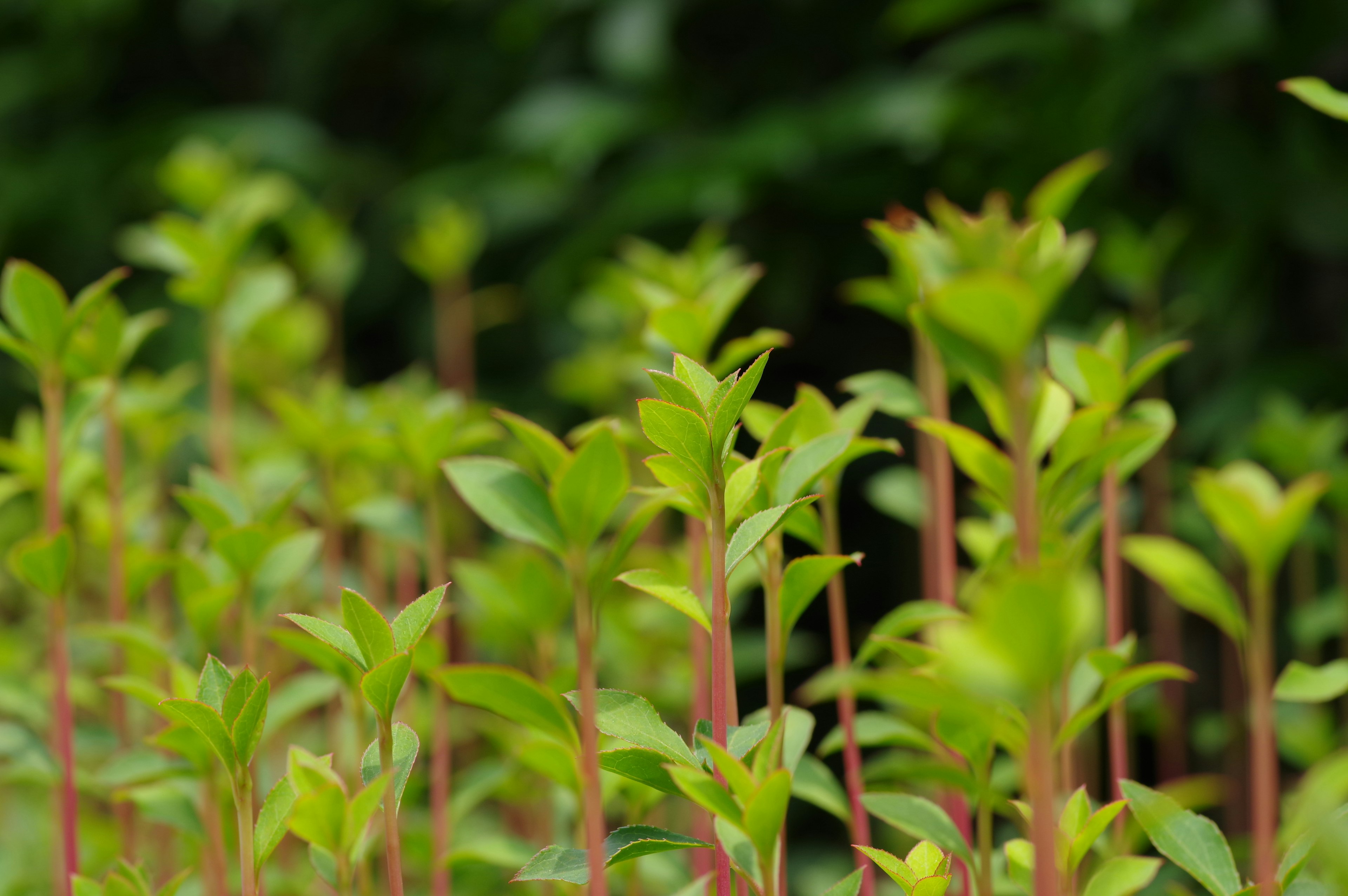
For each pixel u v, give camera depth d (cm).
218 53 278
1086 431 76
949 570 89
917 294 87
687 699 102
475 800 90
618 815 114
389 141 268
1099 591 106
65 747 86
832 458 78
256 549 86
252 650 87
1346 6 161
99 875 93
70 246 254
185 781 86
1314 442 108
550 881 82
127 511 100
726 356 85
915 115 173
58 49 260
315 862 77
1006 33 176
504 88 239
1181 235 132
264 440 129
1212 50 160
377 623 76
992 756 80
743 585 90
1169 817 78
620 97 218
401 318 247
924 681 73
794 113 190
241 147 176
